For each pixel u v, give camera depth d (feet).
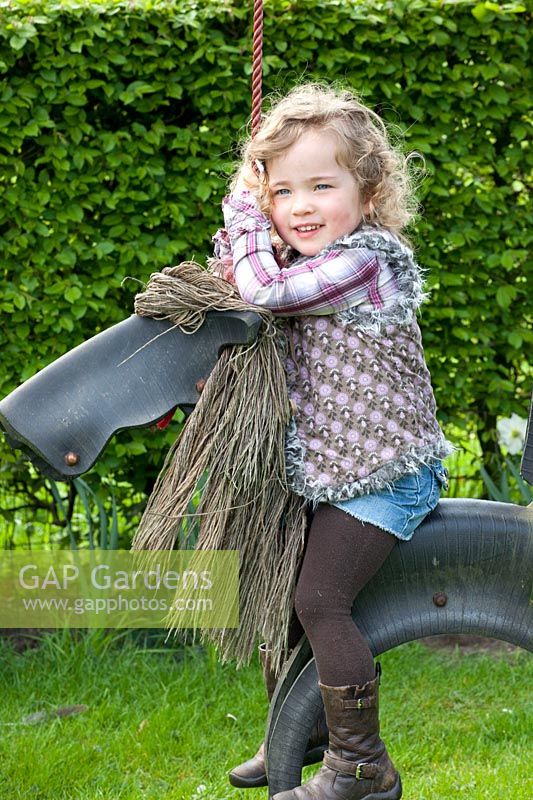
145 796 11.56
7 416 7.95
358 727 8.08
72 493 16.42
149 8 14.80
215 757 12.57
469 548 8.45
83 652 14.83
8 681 14.44
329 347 8.14
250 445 8.02
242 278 8.16
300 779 8.54
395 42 15.53
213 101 15.46
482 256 16.30
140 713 13.50
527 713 13.48
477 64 16.01
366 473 8.00
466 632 8.55
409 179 9.94
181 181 15.52
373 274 8.11
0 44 14.56
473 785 11.67
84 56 14.89
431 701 13.97
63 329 15.56
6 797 11.47
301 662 8.50
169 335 8.20
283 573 8.27
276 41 15.34
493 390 16.61
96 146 15.35
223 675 14.64
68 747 12.42
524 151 16.44
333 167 8.14
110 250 15.24
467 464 18.56
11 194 14.96
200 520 8.54
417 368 8.33
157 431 15.69
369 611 8.46
